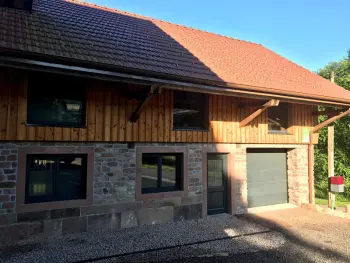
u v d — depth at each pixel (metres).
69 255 5.32
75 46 5.93
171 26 10.98
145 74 5.97
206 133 8.16
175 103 7.98
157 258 5.37
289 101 8.42
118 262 5.15
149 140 7.29
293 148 10.27
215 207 8.59
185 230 6.98
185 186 7.81
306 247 6.13
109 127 6.79
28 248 5.56
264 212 9.05
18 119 5.86
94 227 6.62
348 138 12.05
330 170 10.02
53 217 6.18
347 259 5.56
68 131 6.32
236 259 5.43
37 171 6.23
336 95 9.05
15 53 4.86
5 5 7.30
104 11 9.64
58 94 6.44
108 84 6.83
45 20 7.12
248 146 9.05
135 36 8.20
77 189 6.64
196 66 7.39
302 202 10.03
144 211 7.22
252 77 8.03
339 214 8.69
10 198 5.80
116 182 6.89
